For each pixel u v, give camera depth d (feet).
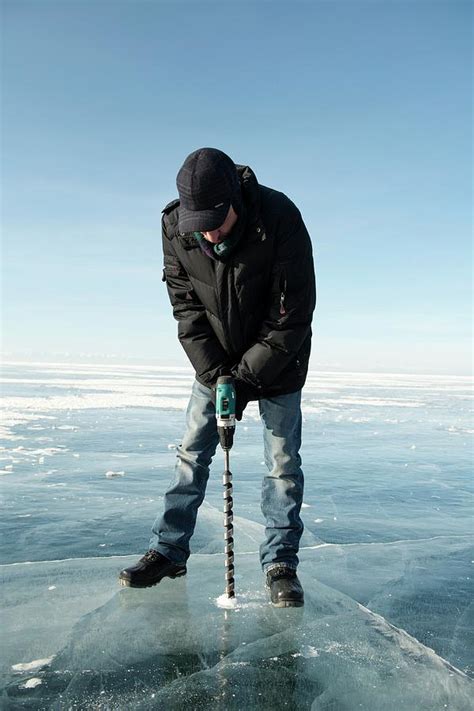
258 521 12.14
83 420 28.73
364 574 9.43
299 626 7.54
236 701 5.93
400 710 5.85
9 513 12.34
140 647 6.97
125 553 10.09
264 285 8.52
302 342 8.66
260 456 19.70
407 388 74.23
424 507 13.78
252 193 8.10
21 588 8.58
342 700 5.98
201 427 9.30
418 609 8.15
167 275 9.29
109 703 5.86
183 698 5.96
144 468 17.47
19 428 25.13
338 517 12.79
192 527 9.33
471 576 9.37
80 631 7.33
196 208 7.72
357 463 19.16
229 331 8.84
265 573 8.75
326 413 35.94
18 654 6.75
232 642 7.13
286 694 6.07
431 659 6.79
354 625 7.58
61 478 15.83
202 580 9.05
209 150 7.79
